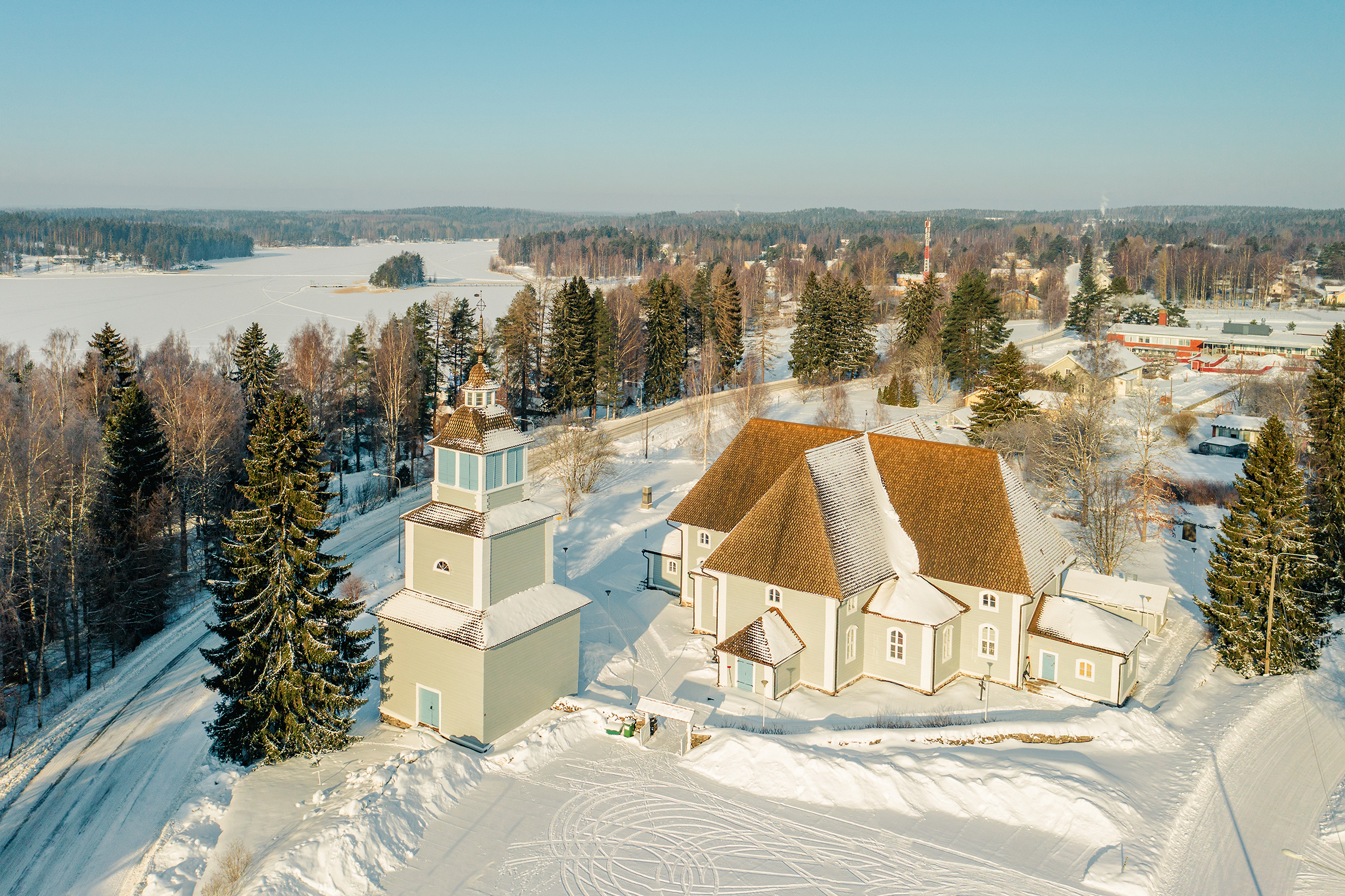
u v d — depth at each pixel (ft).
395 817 106.01
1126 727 132.67
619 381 373.61
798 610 147.95
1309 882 100.01
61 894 99.81
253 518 123.44
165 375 305.94
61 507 175.42
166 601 194.18
